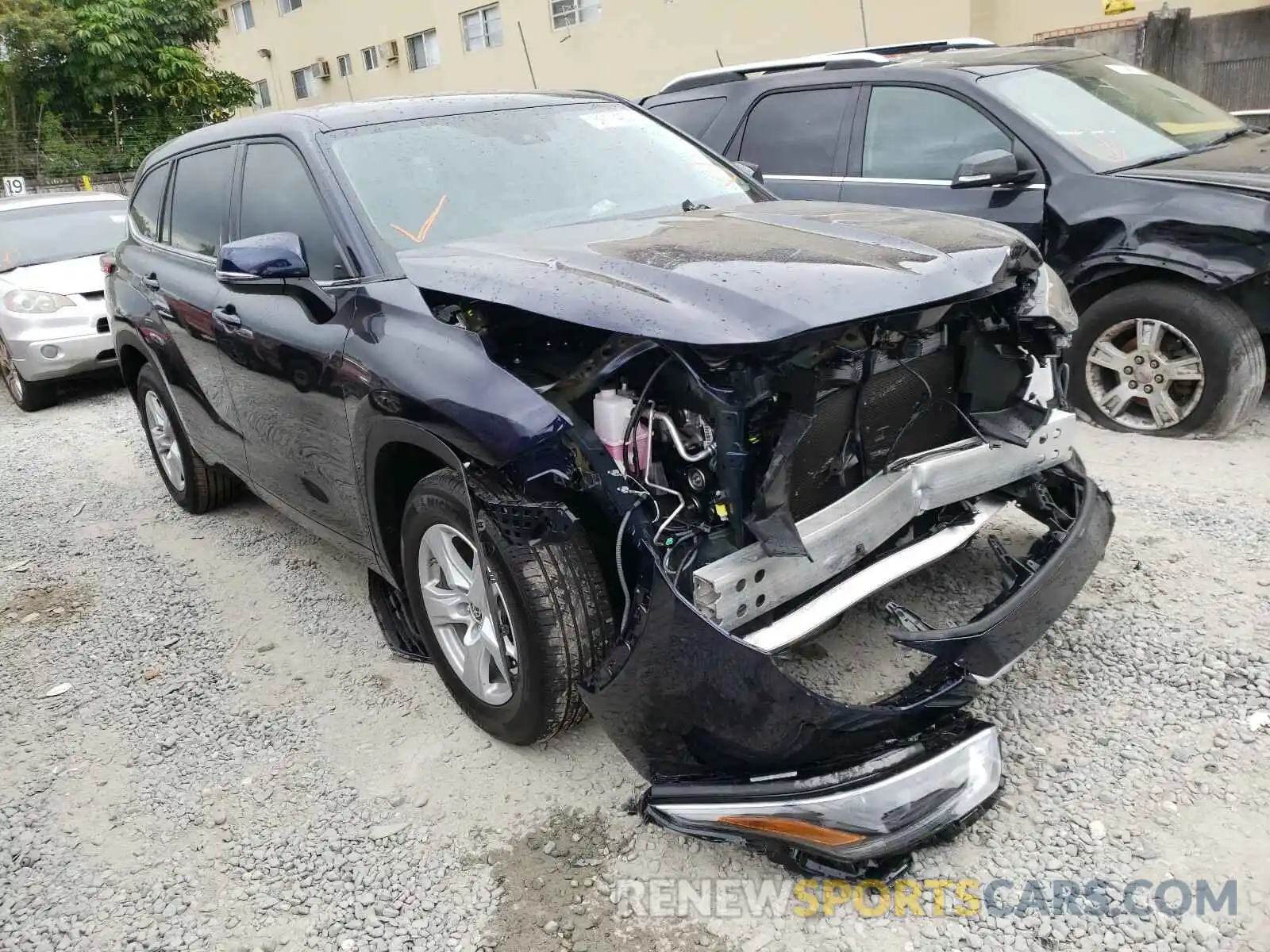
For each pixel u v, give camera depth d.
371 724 3.27
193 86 19.94
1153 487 4.36
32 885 2.70
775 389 2.36
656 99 6.98
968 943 2.22
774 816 2.24
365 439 3.00
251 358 3.65
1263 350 4.73
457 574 2.96
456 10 19.73
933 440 3.02
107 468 6.45
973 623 2.52
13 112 18.91
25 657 3.98
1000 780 2.38
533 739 2.84
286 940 2.43
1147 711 2.90
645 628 2.32
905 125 5.59
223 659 3.79
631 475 2.45
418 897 2.51
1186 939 2.17
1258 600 3.39
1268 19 9.41
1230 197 4.50
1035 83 5.43
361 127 3.55
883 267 2.54
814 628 2.48
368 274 3.11
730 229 3.00
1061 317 3.00
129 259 5.06
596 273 2.59
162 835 2.84
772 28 13.67
